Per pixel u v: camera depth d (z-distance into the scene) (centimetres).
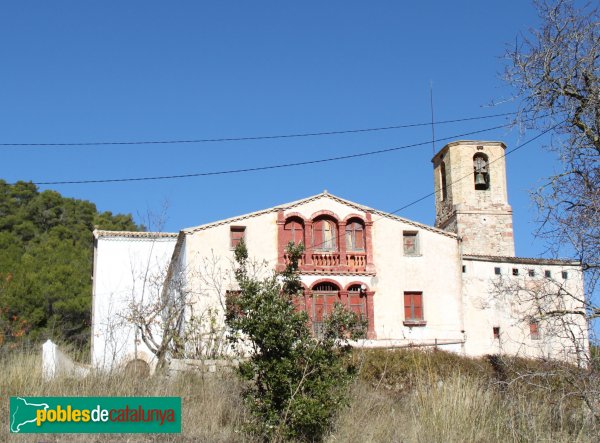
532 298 1673
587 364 1495
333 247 3691
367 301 3606
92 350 2123
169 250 4150
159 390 1605
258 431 1409
